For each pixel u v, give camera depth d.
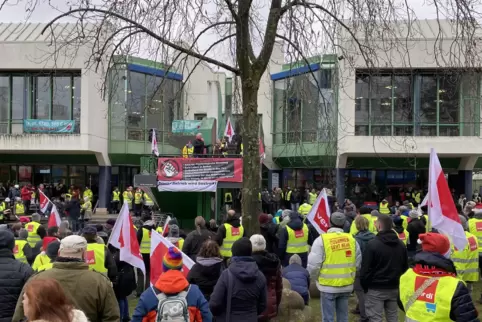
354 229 8.59
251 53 6.87
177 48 6.55
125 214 6.46
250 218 6.42
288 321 5.84
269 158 29.98
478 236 8.88
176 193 17.64
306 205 16.45
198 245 8.02
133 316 3.46
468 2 6.44
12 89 28.62
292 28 7.20
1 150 28.22
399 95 24.81
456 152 24.69
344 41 8.60
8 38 28.03
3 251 4.41
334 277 5.70
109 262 6.10
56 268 3.52
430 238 3.45
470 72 7.36
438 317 3.26
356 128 25.38
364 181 28.16
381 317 5.38
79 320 2.40
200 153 17.12
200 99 32.47
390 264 5.34
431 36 21.22
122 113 28.52
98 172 30.42
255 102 6.52
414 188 27.81
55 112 28.31
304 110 9.96
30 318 2.29
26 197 26.17
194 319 3.52
